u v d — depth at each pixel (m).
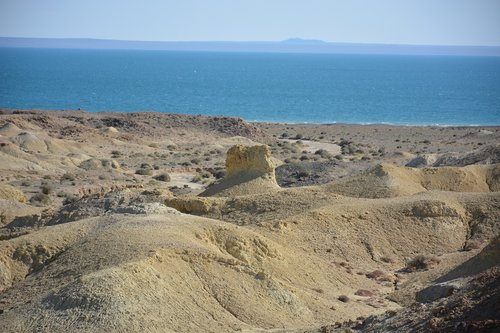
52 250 42.31
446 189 69.56
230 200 59.94
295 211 57.31
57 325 31.20
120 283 33.00
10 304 36.16
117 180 93.62
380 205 57.53
